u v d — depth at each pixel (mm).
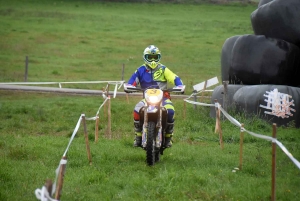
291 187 14273
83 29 87625
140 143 17125
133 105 34469
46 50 70875
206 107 32125
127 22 95938
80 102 35750
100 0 120375
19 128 25750
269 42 29562
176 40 81500
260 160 17562
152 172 15664
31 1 114188
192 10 113500
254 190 13711
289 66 29500
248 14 110625
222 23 98250
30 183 14273
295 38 29531
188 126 25734
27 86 43156
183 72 59625
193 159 17781
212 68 62875
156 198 13141
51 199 8945
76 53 69938
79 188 13773
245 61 29844
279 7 29500
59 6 110750
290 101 27047
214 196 13148
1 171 15117
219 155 18469
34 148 18922
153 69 17453
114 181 14477
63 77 53531
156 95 16359
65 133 24750
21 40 76500
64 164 10484
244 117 27266
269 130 25156
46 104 34469
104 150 18938
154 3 120250
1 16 95062
